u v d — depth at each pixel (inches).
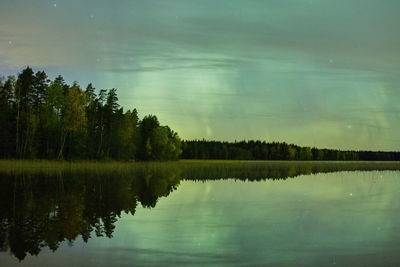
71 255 541.0
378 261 521.7
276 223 776.9
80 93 3112.7
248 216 851.4
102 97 3683.6
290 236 664.4
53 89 2970.0
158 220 793.6
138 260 519.8
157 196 1184.8
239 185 1662.2
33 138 3019.2
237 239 638.5
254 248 584.1
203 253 554.9
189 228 720.3
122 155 3656.5
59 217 805.2
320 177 2391.7
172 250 569.3
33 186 1369.3
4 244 593.0
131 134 3809.1
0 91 2918.3
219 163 5748.0
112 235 658.8
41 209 897.5
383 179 2242.9
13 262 509.0
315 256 543.2
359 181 2042.3
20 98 2933.1
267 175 2544.3
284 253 558.6
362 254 555.8
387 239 646.5
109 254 547.2
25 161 2551.7
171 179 1962.4
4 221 757.9
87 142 3444.9
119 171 2406.5
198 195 1240.2
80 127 3127.5
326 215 875.4
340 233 690.8
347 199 1184.2
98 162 3063.5
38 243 600.1
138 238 639.8
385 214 895.1
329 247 592.7
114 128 3683.6
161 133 4215.1
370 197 1245.1
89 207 941.2
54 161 2711.6
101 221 774.5
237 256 541.0
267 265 504.1
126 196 1160.2
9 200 1029.8
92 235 656.4
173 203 1040.8
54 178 1707.7
